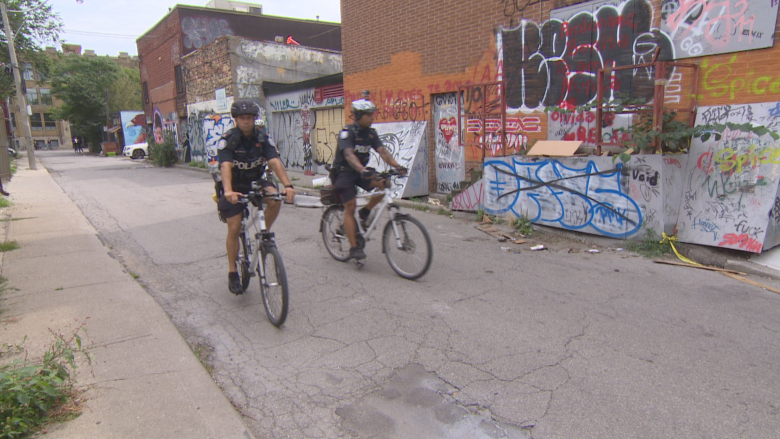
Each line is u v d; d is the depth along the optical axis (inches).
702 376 120.8
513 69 324.2
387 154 202.2
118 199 462.9
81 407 109.4
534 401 111.8
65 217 355.3
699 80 236.8
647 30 255.3
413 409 110.6
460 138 340.5
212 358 137.8
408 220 195.5
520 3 312.8
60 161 1275.8
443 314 163.3
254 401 115.6
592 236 251.4
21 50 1049.5
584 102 288.4
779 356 130.3
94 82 1927.9
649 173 225.5
